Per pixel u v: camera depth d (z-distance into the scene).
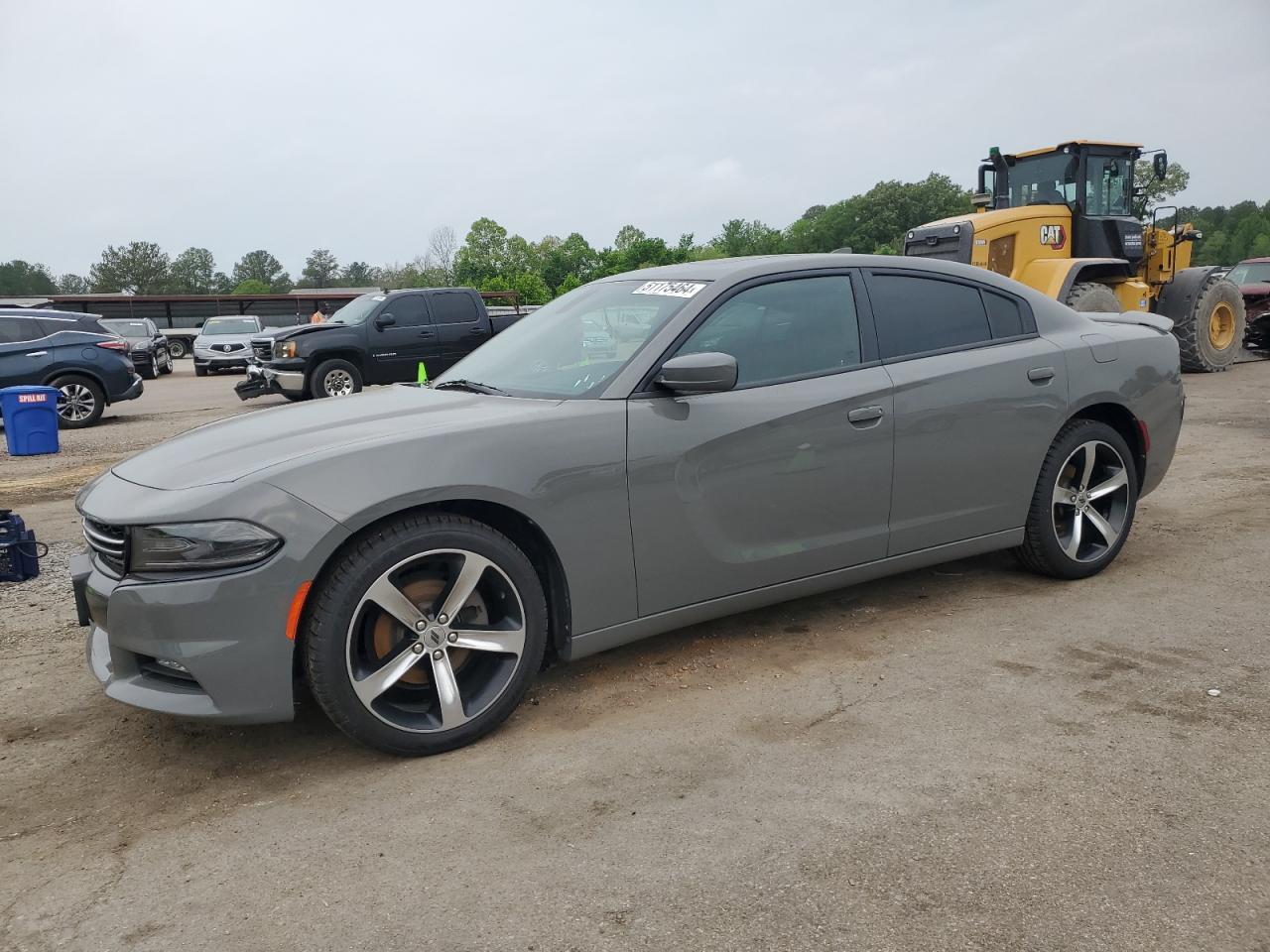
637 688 3.39
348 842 2.46
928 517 3.92
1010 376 4.05
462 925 2.09
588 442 3.13
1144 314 4.96
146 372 25.38
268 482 2.72
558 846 2.39
